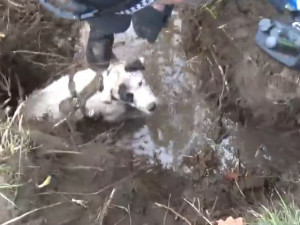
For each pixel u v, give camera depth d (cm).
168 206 193
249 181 209
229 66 223
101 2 141
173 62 229
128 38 224
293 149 216
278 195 199
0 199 163
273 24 205
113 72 213
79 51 220
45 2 146
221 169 216
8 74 211
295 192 200
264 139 219
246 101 222
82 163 191
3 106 202
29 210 165
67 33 219
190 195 202
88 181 186
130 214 183
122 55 222
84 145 204
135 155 213
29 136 185
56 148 192
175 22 227
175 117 224
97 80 213
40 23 214
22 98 210
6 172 169
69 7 143
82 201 176
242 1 221
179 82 227
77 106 213
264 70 218
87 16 147
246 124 223
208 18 223
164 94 225
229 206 198
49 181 175
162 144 219
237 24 221
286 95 218
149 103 215
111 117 217
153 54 227
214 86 225
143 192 194
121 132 217
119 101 214
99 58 203
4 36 207
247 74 221
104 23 158
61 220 169
